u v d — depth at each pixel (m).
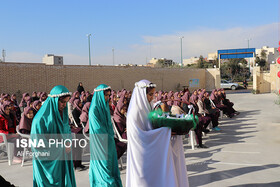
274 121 10.12
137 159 2.99
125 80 24.64
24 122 5.34
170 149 3.00
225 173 4.77
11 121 6.06
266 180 4.38
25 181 4.52
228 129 9.05
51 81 18.59
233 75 56.06
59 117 3.14
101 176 3.66
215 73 33.25
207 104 9.20
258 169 4.94
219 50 32.84
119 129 5.68
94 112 3.79
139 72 26.08
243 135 8.03
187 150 6.52
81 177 4.70
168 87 29.52
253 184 4.22
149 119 3.07
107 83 22.92
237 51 31.91
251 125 9.59
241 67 57.38
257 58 67.75
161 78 28.69
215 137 7.91
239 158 5.68
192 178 4.59
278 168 4.97
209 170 4.97
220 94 11.68
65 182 3.13
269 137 7.59
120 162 5.16
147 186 2.98
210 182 4.36
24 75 17.03
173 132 3.03
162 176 2.96
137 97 3.08
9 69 16.31
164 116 3.03
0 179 1.89
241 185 4.19
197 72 32.88
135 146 3.00
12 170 5.12
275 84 24.41
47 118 3.07
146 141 2.97
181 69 30.98
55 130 3.08
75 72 20.25
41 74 17.97
